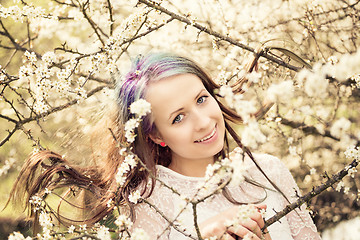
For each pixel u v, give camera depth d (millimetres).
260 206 1479
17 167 3881
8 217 3549
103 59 2014
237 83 2051
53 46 3975
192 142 1578
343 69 850
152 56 1673
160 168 1813
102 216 1845
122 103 1732
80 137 2211
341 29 3172
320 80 884
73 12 2605
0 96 2117
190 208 1718
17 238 1305
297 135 3508
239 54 3004
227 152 1852
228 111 1884
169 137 1602
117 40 2051
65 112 3324
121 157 1816
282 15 3580
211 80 1755
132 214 1719
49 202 2213
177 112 1561
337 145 3740
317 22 3262
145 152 1735
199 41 3750
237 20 3707
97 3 3311
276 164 1932
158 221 1709
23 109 3932
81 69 3008
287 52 2041
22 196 1936
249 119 947
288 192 1896
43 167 1955
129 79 1724
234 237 1468
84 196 1976
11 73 3979
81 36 3979
